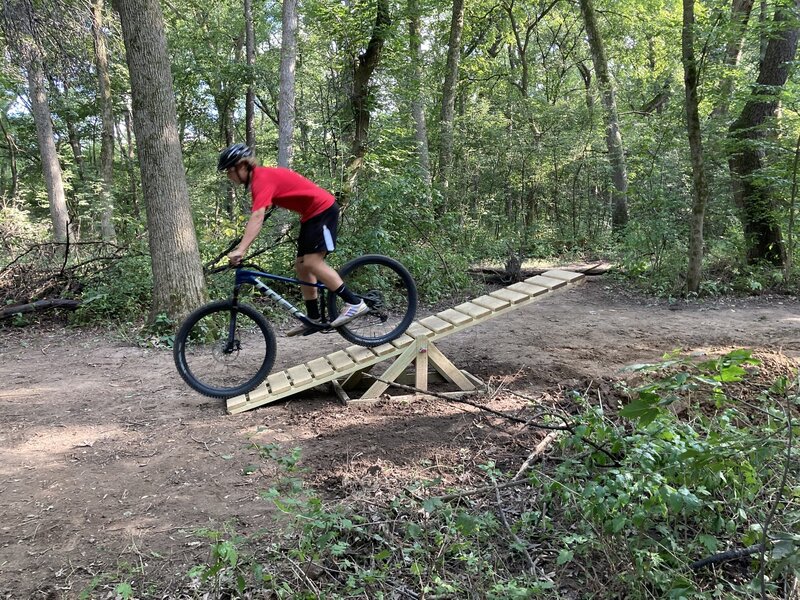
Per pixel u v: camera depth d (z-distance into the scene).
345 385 5.41
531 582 2.56
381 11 10.85
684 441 2.81
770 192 9.92
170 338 7.14
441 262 11.04
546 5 22.45
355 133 11.23
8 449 4.20
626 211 15.52
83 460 4.00
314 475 3.71
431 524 2.97
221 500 3.43
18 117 22.67
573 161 16.22
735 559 2.73
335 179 9.88
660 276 10.20
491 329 7.70
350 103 11.19
